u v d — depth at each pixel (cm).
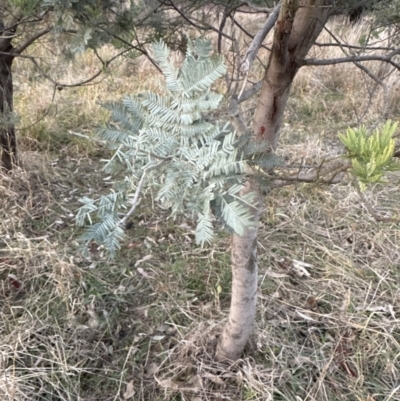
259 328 199
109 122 82
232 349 176
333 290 226
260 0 166
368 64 449
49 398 175
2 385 171
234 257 151
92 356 192
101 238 68
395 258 248
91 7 120
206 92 71
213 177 67
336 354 192
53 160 323
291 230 266
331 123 397
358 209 285
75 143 345
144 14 170
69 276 220
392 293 224
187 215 70
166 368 185
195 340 188
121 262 238
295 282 230
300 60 111
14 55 226
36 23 205
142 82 437
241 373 175
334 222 275
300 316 209
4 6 166
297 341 198
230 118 110
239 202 69
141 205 272
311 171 97
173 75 74
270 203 286
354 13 152
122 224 68
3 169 282
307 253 250
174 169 69
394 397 178
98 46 139
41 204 275
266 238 257
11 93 262
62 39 166
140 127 78
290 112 421
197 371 179
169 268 234
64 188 295
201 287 224
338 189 304
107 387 181
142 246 249
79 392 179
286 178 93
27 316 203
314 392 175
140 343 197
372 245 255
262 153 84
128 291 221
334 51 472
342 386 179
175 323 205
